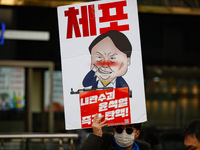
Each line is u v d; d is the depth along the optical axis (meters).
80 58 4.74
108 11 4.79
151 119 12.53
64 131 11.63
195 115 12.84
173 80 12.78
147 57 12.62
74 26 4.78
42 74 11.84
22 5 11.75
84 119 4.62
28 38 11.88
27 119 11.55
